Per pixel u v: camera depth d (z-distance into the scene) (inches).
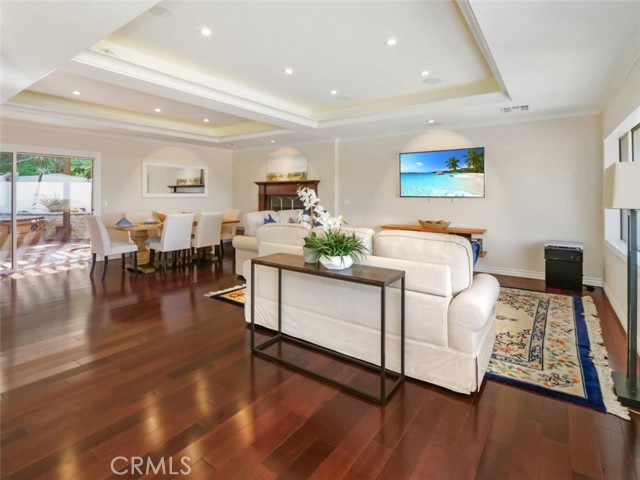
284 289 119.5
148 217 268.8
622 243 158.7
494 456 65.9
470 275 91.0
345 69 150.1
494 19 90.9
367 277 84.3
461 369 85.7
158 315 141.6
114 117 224.1
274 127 253.1
